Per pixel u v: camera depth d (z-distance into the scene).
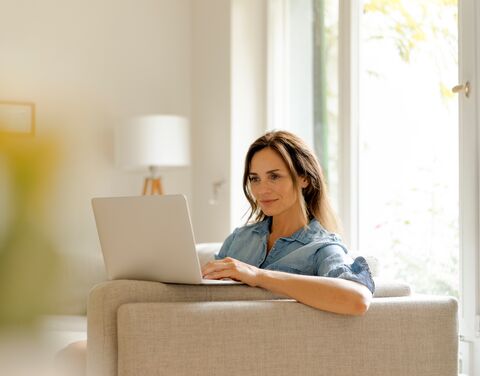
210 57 4.93
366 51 3.75
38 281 0.30
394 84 3.53
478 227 2.92
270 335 1.87
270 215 2.50
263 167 2.47
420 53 3.36
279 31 4.50
